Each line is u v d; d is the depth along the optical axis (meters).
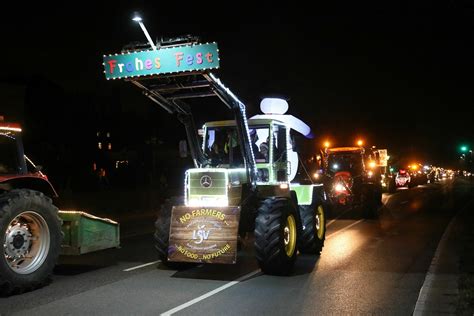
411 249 11.95
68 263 10.65
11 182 8.69
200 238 9.02
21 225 8.21
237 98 9.51
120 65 8.54
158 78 8.81
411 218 18.80
